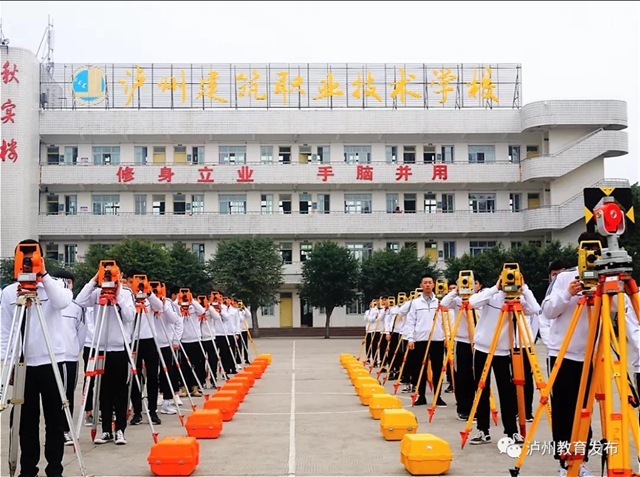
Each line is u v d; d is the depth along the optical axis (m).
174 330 12.09
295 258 44.28
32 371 6.41
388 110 43.06
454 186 43.94
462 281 9.23
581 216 41.44
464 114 43.06
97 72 42.78
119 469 7.03
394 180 42.94
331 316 44.28
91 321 9.41
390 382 15.55
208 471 6.86
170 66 43.28
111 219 42.41
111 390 8.42
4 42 40.16
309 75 43.78
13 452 6.30
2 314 6.46
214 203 43.72
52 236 42.66
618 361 4.92
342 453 7.63
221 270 39.22
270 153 44.09
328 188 44.03
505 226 43.03
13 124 40.06
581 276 5.55
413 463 6.55
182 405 11.95
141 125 42.28
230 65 43.56
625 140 41.62
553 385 6.43
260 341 36.62
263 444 8.18
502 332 7.76
